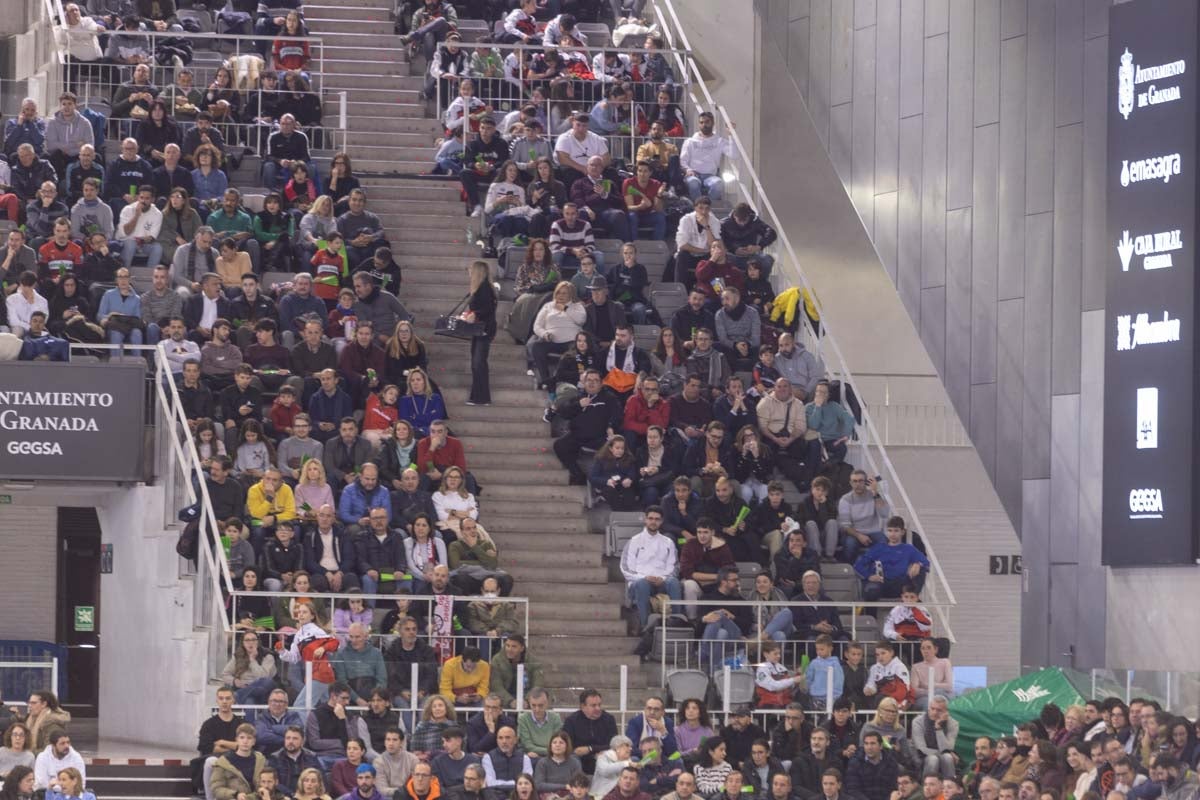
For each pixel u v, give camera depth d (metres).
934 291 43.12
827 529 35.31
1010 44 40.84
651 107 45.94
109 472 33.78
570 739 28.88
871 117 45.72
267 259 39.41
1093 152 38.25
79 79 44.44
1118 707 29.17
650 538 33.94
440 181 43.62
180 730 31.88
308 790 27.03
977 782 29.11
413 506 33.62
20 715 29.45
